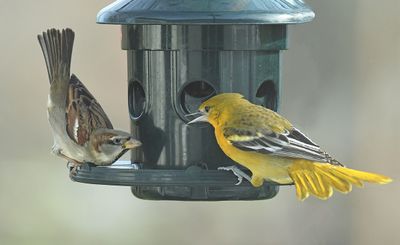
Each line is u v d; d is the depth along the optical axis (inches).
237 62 441.7
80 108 447.8
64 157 452.4
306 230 687.7
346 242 679.1
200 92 448.8
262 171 419.2
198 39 438.3
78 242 739.4
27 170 772.6
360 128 676.1
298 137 418.9
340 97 674.8
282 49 448.8
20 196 756.6
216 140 437.7
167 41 440.1
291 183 424.5
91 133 443.8
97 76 799.1
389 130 674.2
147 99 446.3
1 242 733.9
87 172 425.4
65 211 750.5
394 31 676.7
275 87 451.5
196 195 439.5
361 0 674.8
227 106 425.1
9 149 793.6
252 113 422.9
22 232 742.5
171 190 442.3
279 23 423.2
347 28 675.4
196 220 737.6
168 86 442.3
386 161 673.0
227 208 723.4
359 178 411.2
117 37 807.7
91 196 754.8
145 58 446.6
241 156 420.2
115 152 442.6
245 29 440.1
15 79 807.7
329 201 681.0
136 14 423.2
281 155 414.6
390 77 674.2
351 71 675.4
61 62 454.3
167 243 730.2
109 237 742.5
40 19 815.1
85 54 802.8
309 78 674.8
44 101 807.1
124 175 415.5
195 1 426.9
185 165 442.0
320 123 675.4
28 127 799.7
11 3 818.2
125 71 802.8
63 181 764.0
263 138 417.1
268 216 702.5
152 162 446.6
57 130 450.3
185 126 440.8
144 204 751.1
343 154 674.8
